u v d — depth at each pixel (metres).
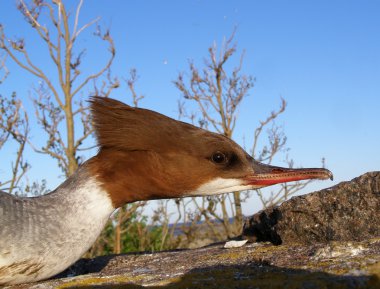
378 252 0.19
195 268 0.21
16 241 0.21
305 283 0.15
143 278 0.20
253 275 0.17
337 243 0.20
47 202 0.22
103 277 0.21
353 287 0.14
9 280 0.21
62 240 0.22
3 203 0.21
